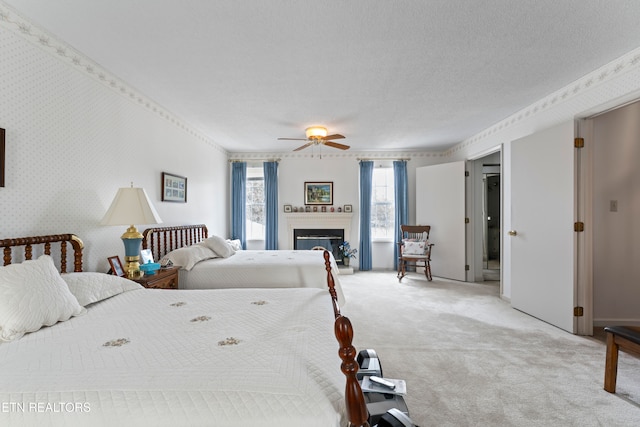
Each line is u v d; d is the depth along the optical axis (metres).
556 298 3.11
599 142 3.11
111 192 2.71
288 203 6.17
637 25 2.03
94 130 2.50
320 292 2.08
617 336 1.92
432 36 2.15
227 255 3.73
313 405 0.87
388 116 3.91
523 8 1.85
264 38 2.15
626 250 3.11
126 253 2.54
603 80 2.62
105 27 2.02
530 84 2.98
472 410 1.79
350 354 0.82
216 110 3.64
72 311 1.55
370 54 2.38
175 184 3.83
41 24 1.98
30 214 1.96
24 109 1.92
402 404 1.33
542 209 3.27
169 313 1.61
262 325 1.42
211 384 0.92
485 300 4.07
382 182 6.30
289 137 4.95
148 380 0.94
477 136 4.79
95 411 0.86
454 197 5.30
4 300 1.31
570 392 1.97
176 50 2.31
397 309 3.68
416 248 5.39
